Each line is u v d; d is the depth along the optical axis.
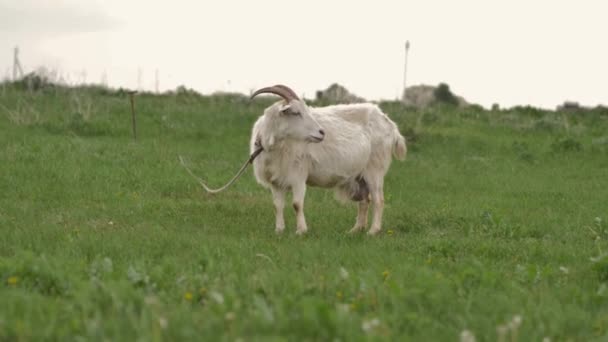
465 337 4.83
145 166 15.14
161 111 22.52
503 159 19.09
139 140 18.72
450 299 6.18
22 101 22.31
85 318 5.10
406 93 36.22
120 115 21.42
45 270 6.47
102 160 15.34
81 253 7.97
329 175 10.44
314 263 7.72
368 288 6.15
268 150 9.84
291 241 9.27
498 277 7.08
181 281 6.45
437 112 24.98
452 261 8.33
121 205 11.59
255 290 6.12
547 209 12.82
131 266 6.71
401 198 13.80
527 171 17.67
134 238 8.91
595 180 16.55
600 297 6.46
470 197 14.03
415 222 11.30
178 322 4.98
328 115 10.58
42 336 4.83
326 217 11.66
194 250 8.32
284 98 9.76
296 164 10.02
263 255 7.72
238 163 16.59
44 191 12.41
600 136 22.98
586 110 30.64
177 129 20.28
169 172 14.82
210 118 21.88
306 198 13.38
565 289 6.83
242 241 8.95
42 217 10.56
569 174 17.41
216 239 9.05
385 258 8.14
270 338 4.66
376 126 11.02
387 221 11.52
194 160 16.52
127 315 5.17
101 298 5.65
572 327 5.64
